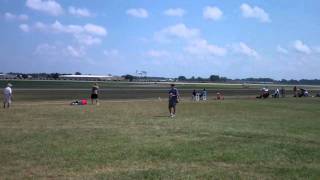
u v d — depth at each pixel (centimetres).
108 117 3130
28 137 1978
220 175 1270
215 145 1823
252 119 3172
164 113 3669
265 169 1369
